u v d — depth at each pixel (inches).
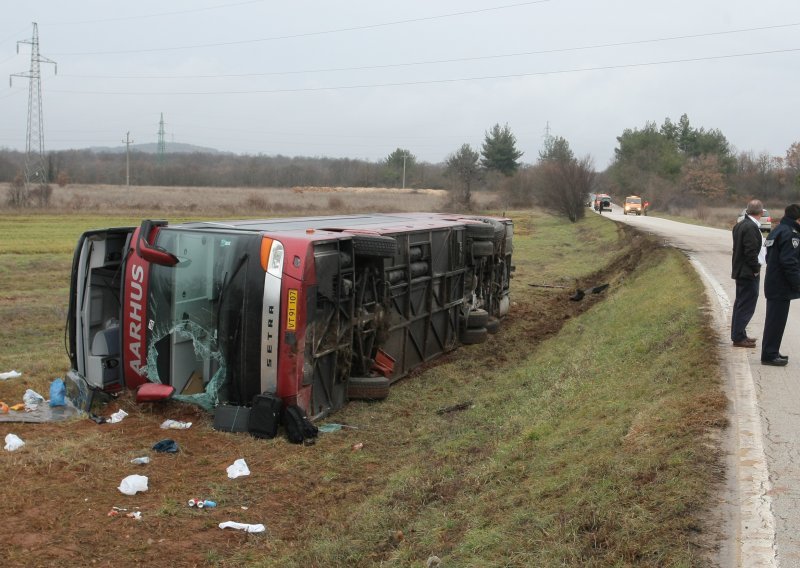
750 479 225.0
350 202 2741.1
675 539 190.4
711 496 213.3
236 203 2502.5
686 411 287.4
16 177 2144.4
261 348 353.7
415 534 239.3
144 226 381.4
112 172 4662.9
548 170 2364.7
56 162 4660.4
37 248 1205.1
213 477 300.4
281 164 5251.0
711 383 325.7
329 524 261.4
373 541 242.2
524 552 199.5
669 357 390.0
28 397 397.1
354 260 403.5
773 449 249.3
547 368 486.0
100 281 407.2
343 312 402.9
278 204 2454.5
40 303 767.1
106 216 1905.8
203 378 374.3
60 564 221.0
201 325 369.4
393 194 3462.1
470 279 619.8
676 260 860.0
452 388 476.1
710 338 414.6
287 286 352.2
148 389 371.6
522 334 685.9
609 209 2871.6
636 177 3870.6
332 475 310.0
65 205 2128.4
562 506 223.3
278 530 257.9
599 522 205.6
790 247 346.9
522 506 233.9
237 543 245.1
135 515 257.6
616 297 767.1
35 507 260.2
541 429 317.7
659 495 215.3
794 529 194.9
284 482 300.2
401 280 484.4
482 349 606.5
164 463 311.9
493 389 460.8
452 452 325.1
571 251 1523.1
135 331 384.8
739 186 3636.8
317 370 382.0
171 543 240.8
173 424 358.9
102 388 395.2
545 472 261.7
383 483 301.0
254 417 350.0
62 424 359.3
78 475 292.8
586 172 2249.0
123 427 356.5
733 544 187.2
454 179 2898.6
